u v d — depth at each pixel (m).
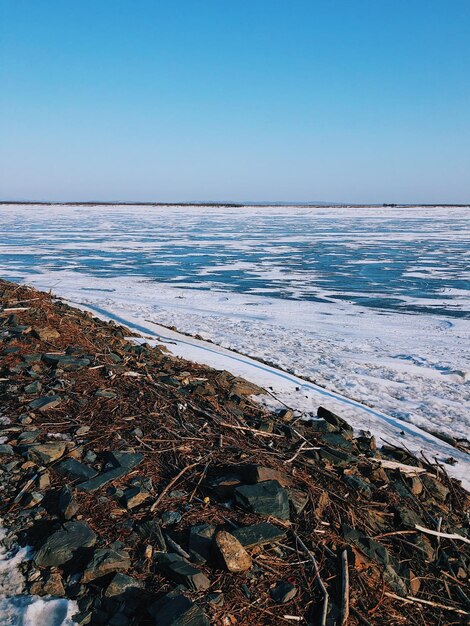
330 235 44.22
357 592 2.88
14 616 2.40
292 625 2.57
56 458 3.58
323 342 10.96
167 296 17.19
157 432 4.15
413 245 35.72
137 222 61.88
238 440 4.26
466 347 10.99
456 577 3.37
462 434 6.31
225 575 2.72
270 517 3.21
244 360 8.40
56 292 17.33
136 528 2.97
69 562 2.71
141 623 2.41
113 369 5.19
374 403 7.22
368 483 4.09
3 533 2.90
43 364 5.10
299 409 5.85
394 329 12.83
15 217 71.31
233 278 21.66
